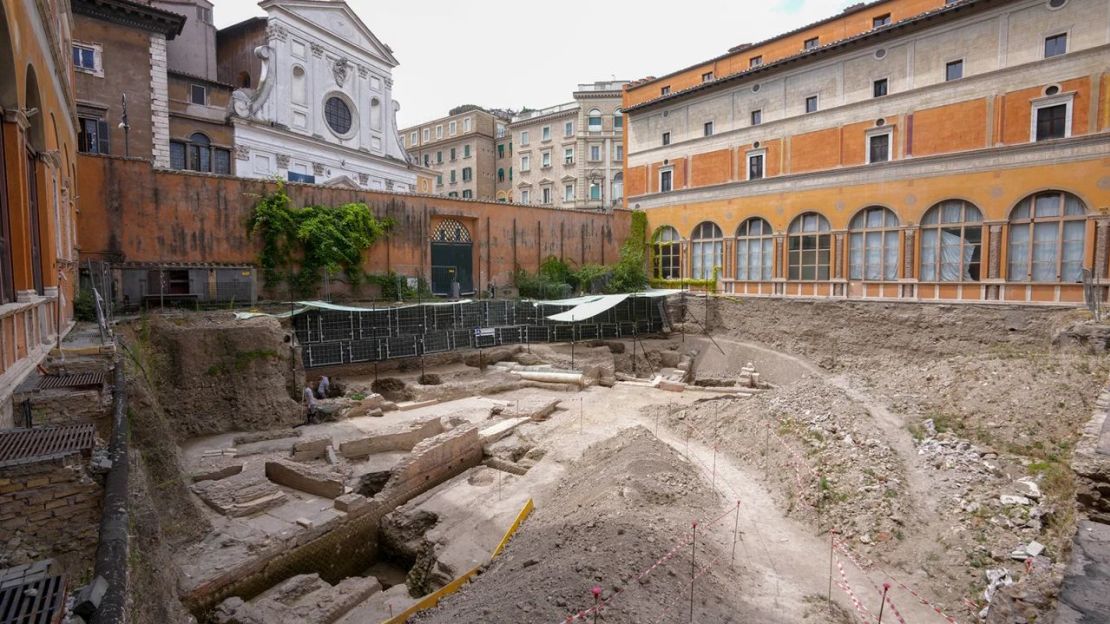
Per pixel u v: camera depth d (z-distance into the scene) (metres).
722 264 37.69
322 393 22.67
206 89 41.25
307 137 43.00
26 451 6.12
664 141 41.53
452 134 79.81
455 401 23.94
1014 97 25.75
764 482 14.80
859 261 31.09
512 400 24.25
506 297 38.12
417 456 15.67
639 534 10.16
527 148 74.44
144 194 24.92
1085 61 23.81
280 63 41.78
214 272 26.52
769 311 33.31
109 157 24.06
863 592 9.89
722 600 8.91
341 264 30.70
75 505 5.93
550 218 40.88
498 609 8.37
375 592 11.49
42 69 12.54
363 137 48.41
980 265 26.89
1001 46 26.05
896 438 15.27
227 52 47.97
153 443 12.31
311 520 12.84
